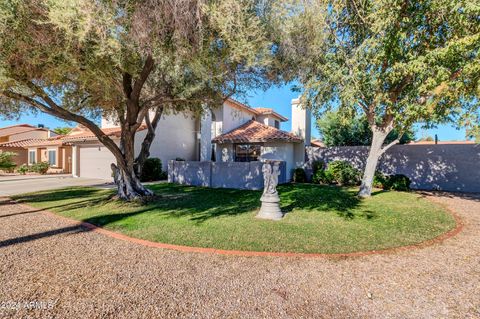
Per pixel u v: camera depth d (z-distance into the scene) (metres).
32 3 5.15
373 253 5.56
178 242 6.12
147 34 5.47
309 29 7.44
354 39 11.50
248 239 6.34
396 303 3.75
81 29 4.98
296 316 3.41
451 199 12.53
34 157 33.50
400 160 17.47
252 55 6.12
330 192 14.20
